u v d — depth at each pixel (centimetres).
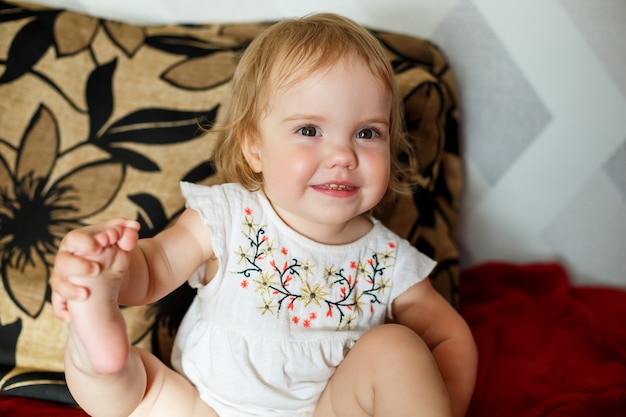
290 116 83
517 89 135
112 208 106
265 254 89
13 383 92
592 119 136
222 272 87
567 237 143
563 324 122
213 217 87
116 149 109
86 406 77
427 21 134
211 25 129
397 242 97
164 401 85
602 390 101
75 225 104
